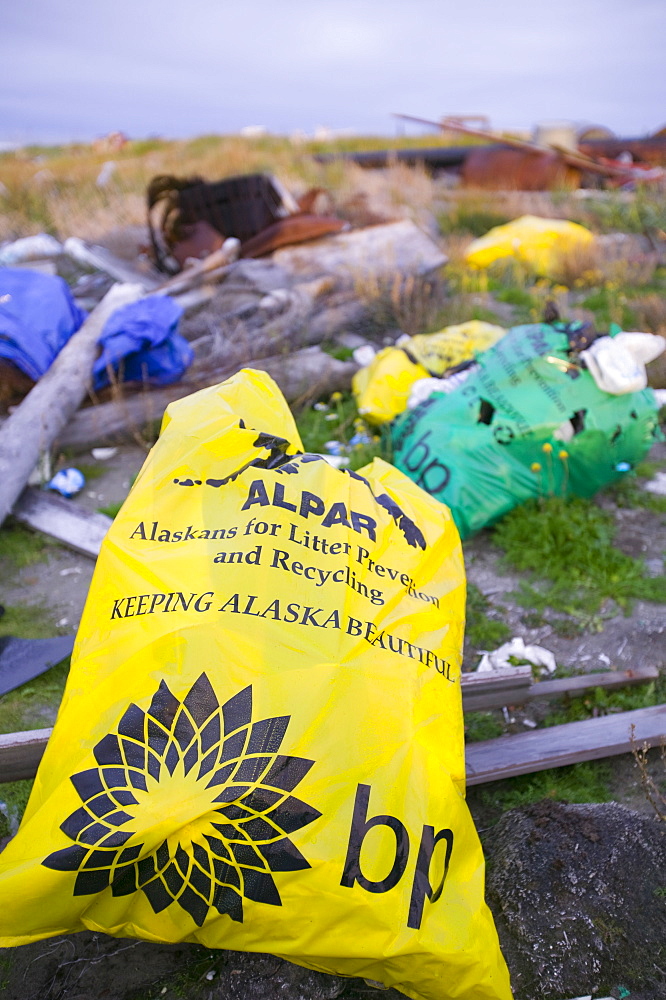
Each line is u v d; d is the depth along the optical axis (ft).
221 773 5.20
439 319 20.66
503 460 11.86
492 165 40.16
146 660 5.67
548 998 5.92
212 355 16.67
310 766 5.24
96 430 14.82
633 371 11.37
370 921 5.04
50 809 5.31
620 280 24.53
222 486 6.90
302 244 22.82
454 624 7.06
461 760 6.12
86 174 39.86
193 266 23.52
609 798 7.80
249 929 5.19
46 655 9.59
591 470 12.18
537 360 11.85
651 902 6.36
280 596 6.02
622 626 10.29
